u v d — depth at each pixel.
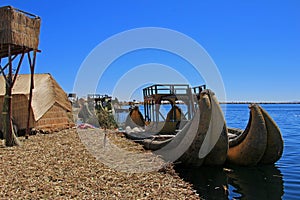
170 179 8.78
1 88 21.02
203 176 10.45
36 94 21.12
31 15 14.96
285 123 44.22
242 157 11.27
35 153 12.02
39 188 7.29
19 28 14.10
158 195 7.23
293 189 9.42
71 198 6.66
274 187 9.59
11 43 13.66
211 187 9.34
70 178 8.27
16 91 20.55
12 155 11.50
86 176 8.55
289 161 14.08
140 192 7.36
